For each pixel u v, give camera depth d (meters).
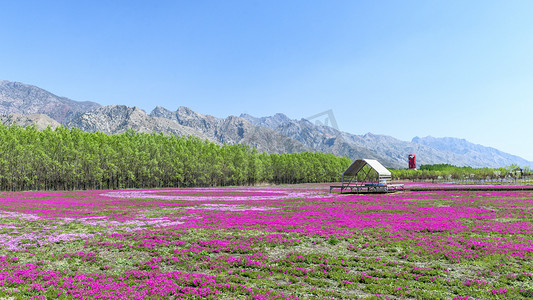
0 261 11.56
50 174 75.69
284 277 9.70
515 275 9.38
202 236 15.98
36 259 12.14
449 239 14.14
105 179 85.88
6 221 21.47
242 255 12.55
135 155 88.25
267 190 64.31
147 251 13.16
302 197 42.28
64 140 80.38
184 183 97.75
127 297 8.02
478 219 19.62
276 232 16.75
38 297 7.91
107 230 17.92
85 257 12.12
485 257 11.25
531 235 14.74
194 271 10.60
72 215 24.55
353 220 20.30
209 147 103.69
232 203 34.25
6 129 79.25
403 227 17.36
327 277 9.84
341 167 133.00
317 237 15.47
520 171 81.88
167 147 98.44
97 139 87.00
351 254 12.37
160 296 8.13
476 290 8.31
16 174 71.12
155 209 28.70
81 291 8.38
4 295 8.16
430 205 28.16
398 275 9.66
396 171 129.00
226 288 8.72
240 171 102.50
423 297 7.93
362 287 8.78
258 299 7.85
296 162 120.25
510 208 24.39
